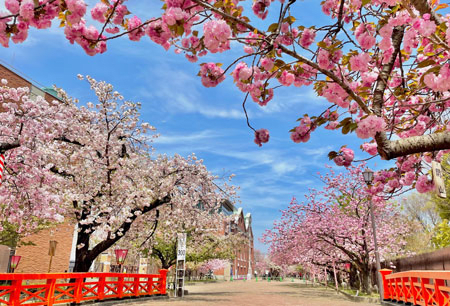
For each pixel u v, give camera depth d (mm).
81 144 12570
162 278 16781
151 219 16125
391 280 11367
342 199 20359
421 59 3754
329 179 20469
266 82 2850
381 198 4629
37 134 10438
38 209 10117
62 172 12242
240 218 80875
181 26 2223
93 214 11945
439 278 6535
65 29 2494
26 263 17984
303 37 2740
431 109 4070
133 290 14195
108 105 13539
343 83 2674
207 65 2801
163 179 14508
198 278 50844
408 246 25406
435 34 2938
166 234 17750
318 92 3275
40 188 10172
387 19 2893
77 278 10539
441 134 2648
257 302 14781
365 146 3512
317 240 20609
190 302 14109
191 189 16281
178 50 2879
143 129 13992
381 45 2730
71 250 20625
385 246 19188
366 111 2773
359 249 18703
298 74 2957
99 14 2510
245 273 84000
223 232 30516
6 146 8750
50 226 14086
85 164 12445
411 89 3463
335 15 3463
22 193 9867
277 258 34938
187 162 16391
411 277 8633
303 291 24078
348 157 3193
